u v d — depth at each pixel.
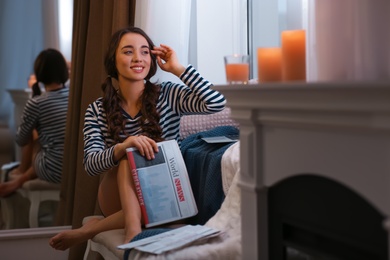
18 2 4.21
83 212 2.58
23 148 3.34
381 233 1.09
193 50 2.67
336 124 1.13
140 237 1.69
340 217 1.18
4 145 4.07
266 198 1.40
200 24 2.64
